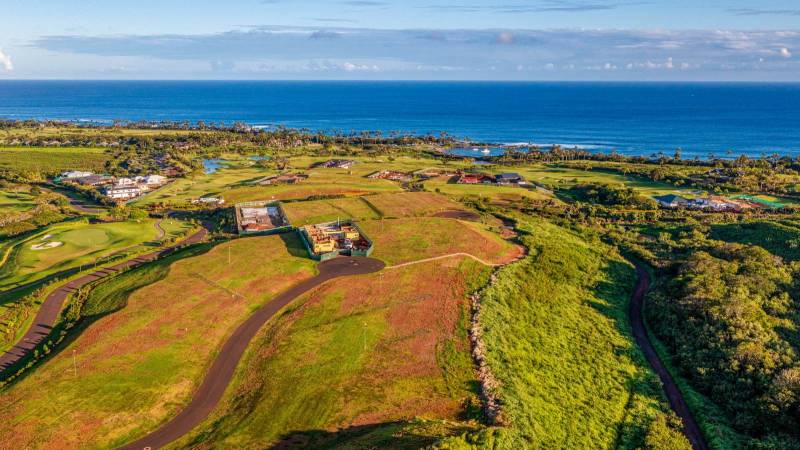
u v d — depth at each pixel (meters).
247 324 94.00
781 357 85.06
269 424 68.88
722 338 92.00
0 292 114.06
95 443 65.88
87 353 82.12
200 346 86.50
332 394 74.50
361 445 62.09
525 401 74.50
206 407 73.56
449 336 90.06
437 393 75.50
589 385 84.06
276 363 81.69
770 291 108.31
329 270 115.19
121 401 72.56
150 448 65.81
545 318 103.06
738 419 77.12
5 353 88.81
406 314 97.12
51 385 74.56
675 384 88.06
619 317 109.06
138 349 83.88
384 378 78.31
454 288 108.62
